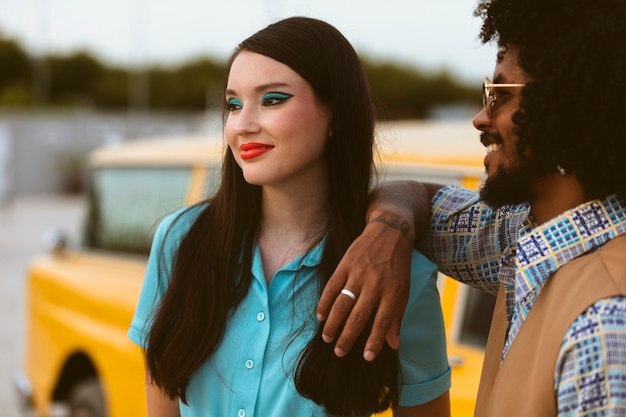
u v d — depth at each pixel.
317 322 1.49
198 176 3.30
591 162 1.19
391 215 1.43
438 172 2.38
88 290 3.62
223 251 1.54
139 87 55.97
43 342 4.11
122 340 3.27
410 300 1.51
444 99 55.69
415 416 1.61
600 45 1.15
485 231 1.53
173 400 1.64
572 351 1.11
